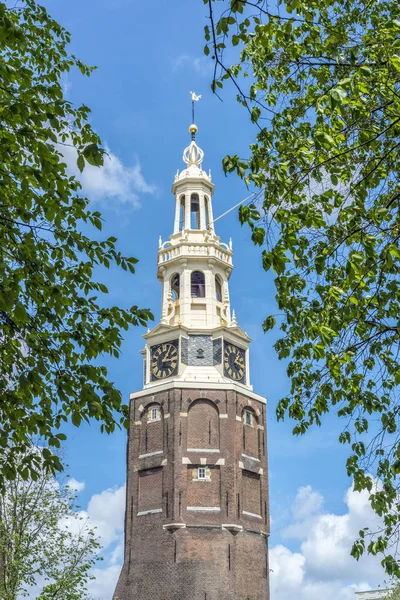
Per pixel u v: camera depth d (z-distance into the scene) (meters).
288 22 16.70
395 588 57.97
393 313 17.81
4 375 17.02
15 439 16.91
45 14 19.81
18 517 38.56
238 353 71.25
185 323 71.19
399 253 15.66
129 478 65.94
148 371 70.31
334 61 17.91
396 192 17.34
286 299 17.70
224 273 75.19
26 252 15.95
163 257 75.50
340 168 17.41
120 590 62.22
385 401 18.53
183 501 62.62
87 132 18.30
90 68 20.12
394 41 16.16
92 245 17.39
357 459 17.66
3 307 14.47
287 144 18.00
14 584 36.69
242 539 62.69
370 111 16.56
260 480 66.81
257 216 16.70
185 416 65.50
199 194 78.56
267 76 18.95
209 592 59.31
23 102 15.73
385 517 16.80
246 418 68.00
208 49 14.59
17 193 16.25
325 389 18.42
